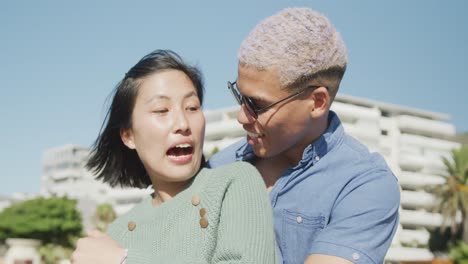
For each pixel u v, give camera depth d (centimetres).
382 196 234
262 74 232
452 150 4584
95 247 209
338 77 242
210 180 226
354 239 227
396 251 5706
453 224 4391
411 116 7312
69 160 9231
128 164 255
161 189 235
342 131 254
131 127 236
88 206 7862
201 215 217
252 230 210
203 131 231
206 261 210
